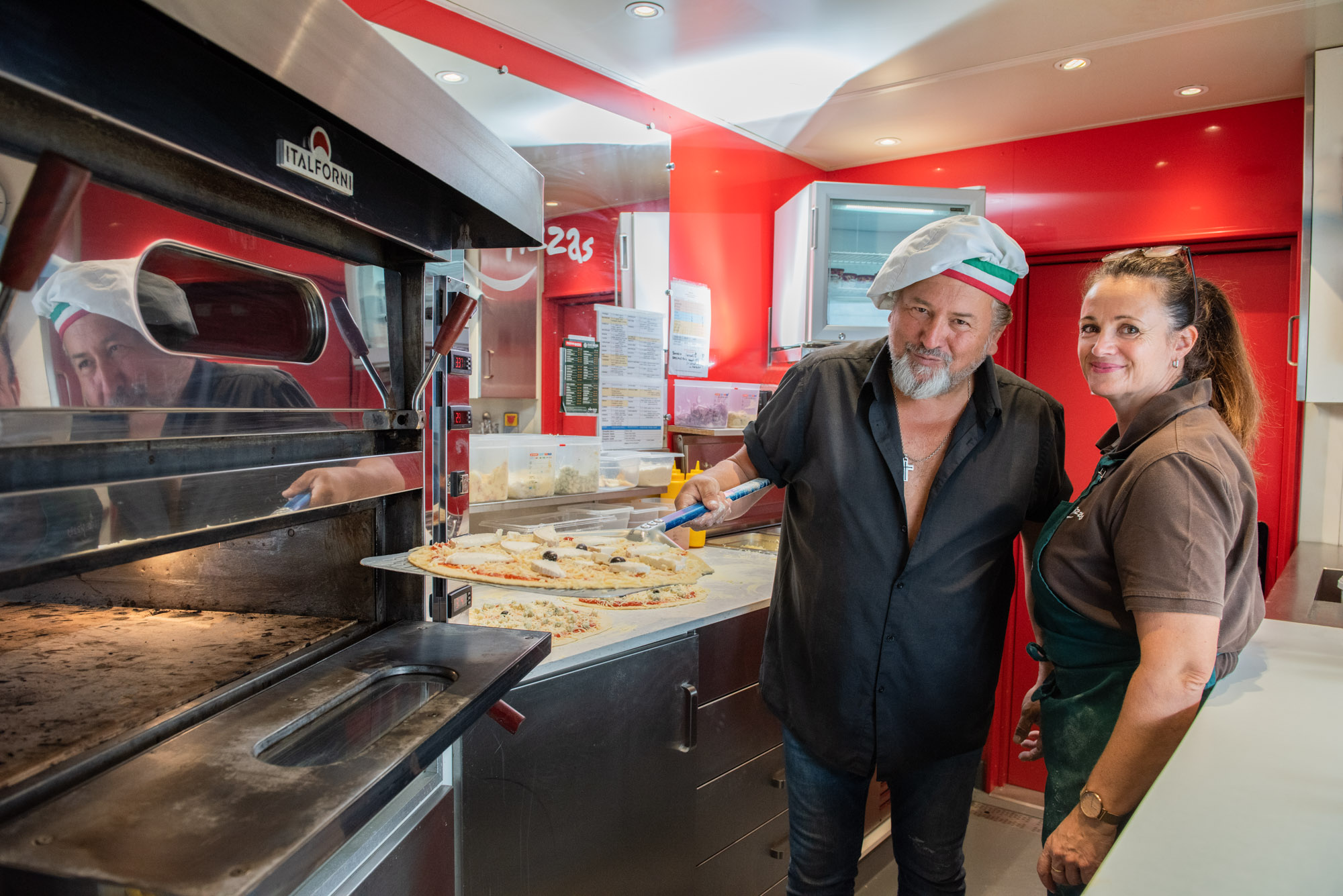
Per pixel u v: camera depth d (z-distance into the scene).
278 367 0.81
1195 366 1.24
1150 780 1.01
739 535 2.89
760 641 2.03
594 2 2.13
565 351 2.49
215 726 0.73
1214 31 2.28
